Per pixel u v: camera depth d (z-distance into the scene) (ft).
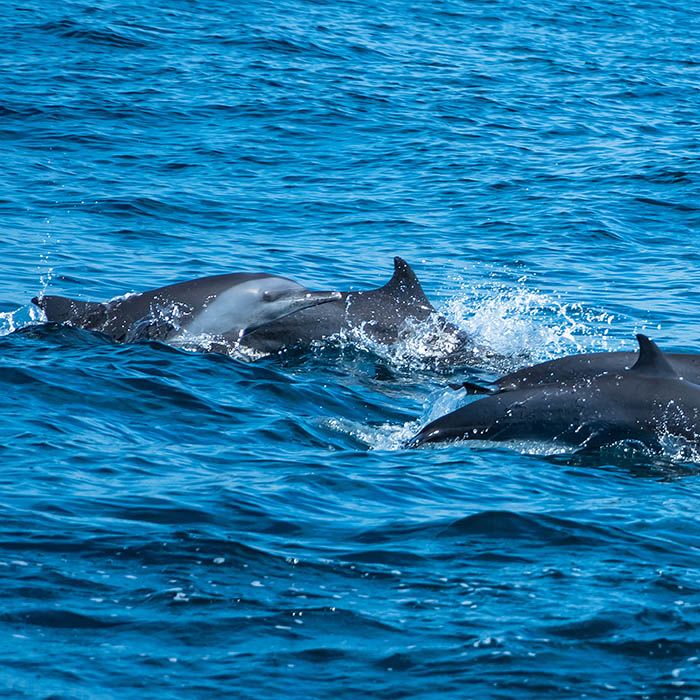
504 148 412.36
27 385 162.09
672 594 104.88
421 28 651.25
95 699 84.89
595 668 92.07
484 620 98.89
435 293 256.32
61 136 387.96
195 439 148.46
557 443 153.58
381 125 435.12
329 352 207.31
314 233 304.09
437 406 174.60
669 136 444.14
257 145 397.60
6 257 260.83
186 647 92.79
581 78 556.10
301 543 113.80
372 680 89.61
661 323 237.25
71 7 591.37
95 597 99.45
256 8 642.63
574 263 285.84
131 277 252.01
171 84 470.39
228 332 205.05
